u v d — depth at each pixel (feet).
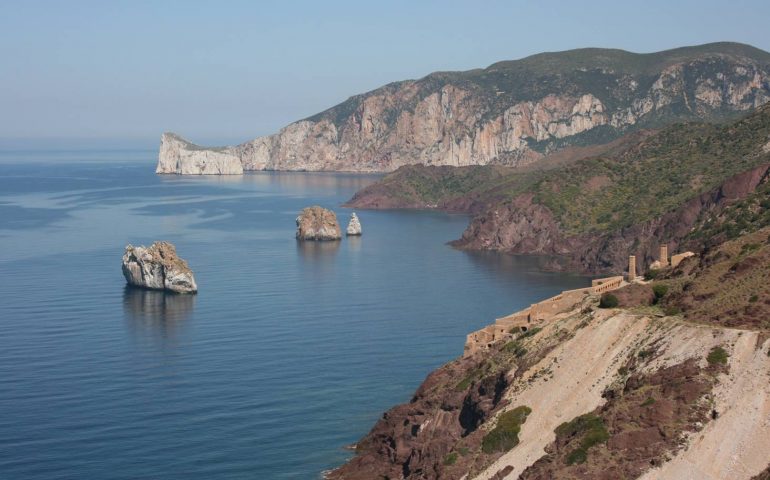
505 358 476.95
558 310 538.47
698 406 366.84
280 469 481.87
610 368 418.92
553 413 412.57
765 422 348.38
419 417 481.46
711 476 340.18
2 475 472.03
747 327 393.29
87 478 469.57
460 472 409.08
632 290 473.67
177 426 535.60
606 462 360.07
